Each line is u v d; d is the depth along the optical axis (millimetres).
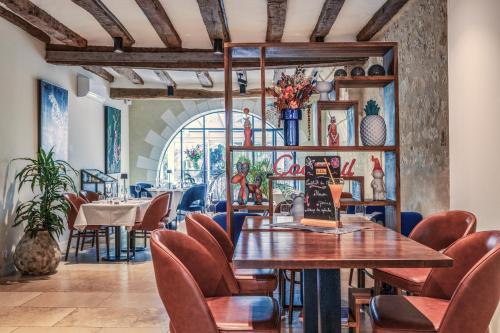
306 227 2826
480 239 2359
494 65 2967
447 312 1853
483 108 3096
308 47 3855
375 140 3807
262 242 2324
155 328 3701
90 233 7504
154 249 1876
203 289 2475
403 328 2031
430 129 4508
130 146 12055
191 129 13234
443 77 4188
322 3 5262
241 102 12273
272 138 12539
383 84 4023
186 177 13203
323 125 10281
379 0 5203
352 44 3809
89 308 4223
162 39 6473
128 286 4988
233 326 2049
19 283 5137
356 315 2555
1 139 5531
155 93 10367
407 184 5215
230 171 3930
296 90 3861
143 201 7027
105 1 5145
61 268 5879
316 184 2912
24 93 6129
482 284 1805
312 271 2395
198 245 2455
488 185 3047
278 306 2324
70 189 7684
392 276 2906
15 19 5793
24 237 5586
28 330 3650
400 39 5426
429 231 3168
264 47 3879
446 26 4098
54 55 6805
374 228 2828
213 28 5863
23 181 5586
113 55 6977
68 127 7688
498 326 2816
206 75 9117
